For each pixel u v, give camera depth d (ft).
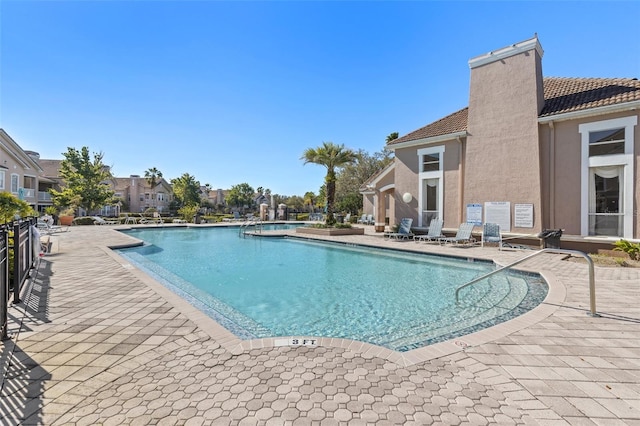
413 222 55.11
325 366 9.99
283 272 31.58
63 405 7.92
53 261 29.94
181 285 26.50
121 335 12.50
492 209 44.37
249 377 9.30
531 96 40.93
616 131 35.40
